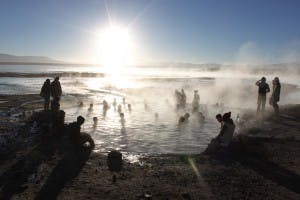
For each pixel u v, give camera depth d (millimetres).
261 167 10664
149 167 10641
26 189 8594
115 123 19125
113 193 8398
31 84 53000
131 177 9641
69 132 12625
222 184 9188
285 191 8789
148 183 9148
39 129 15281
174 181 9359
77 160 11109
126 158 11711
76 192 8438
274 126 17562
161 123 19391
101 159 11359
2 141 13172
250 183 9297
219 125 18922
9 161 10883
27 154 11633
